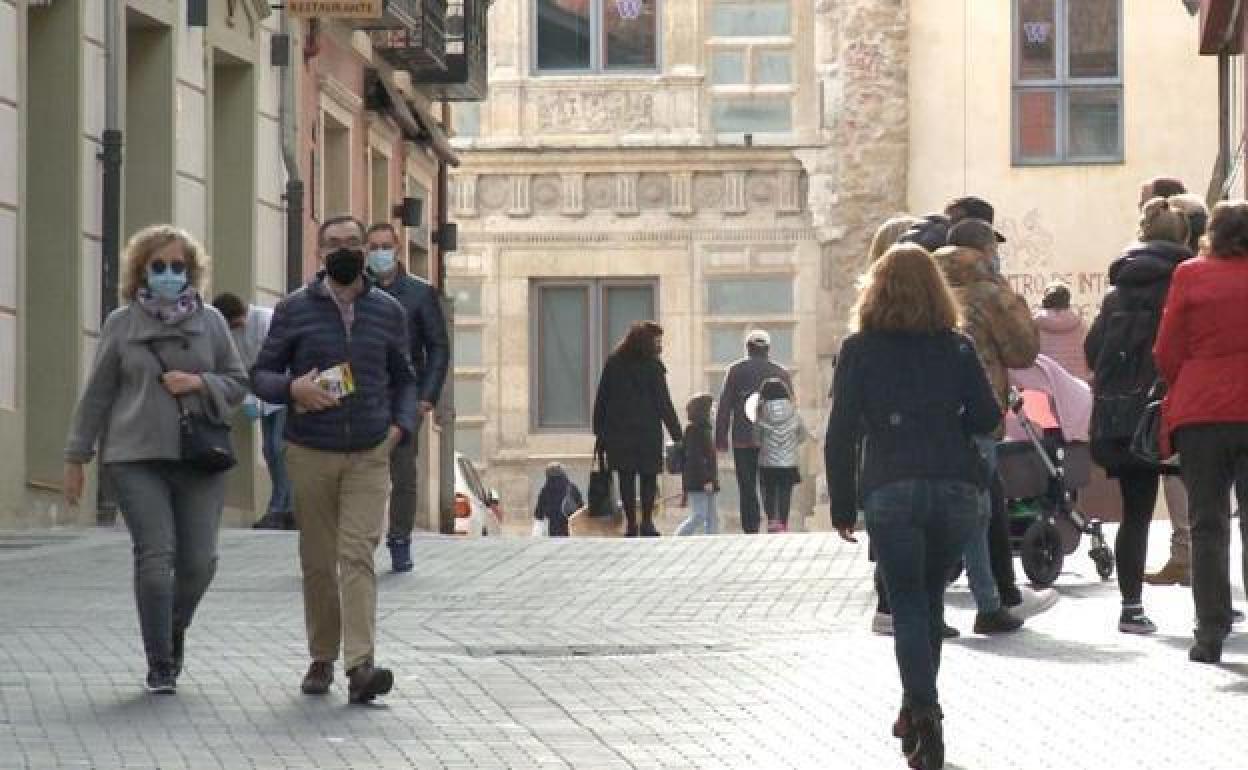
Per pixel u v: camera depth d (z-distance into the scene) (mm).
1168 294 28922
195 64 53375
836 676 27625
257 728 24062
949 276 31781
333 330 26172
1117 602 34875
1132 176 86125
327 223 26203
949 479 22547
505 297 87500
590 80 87312
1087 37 86375
